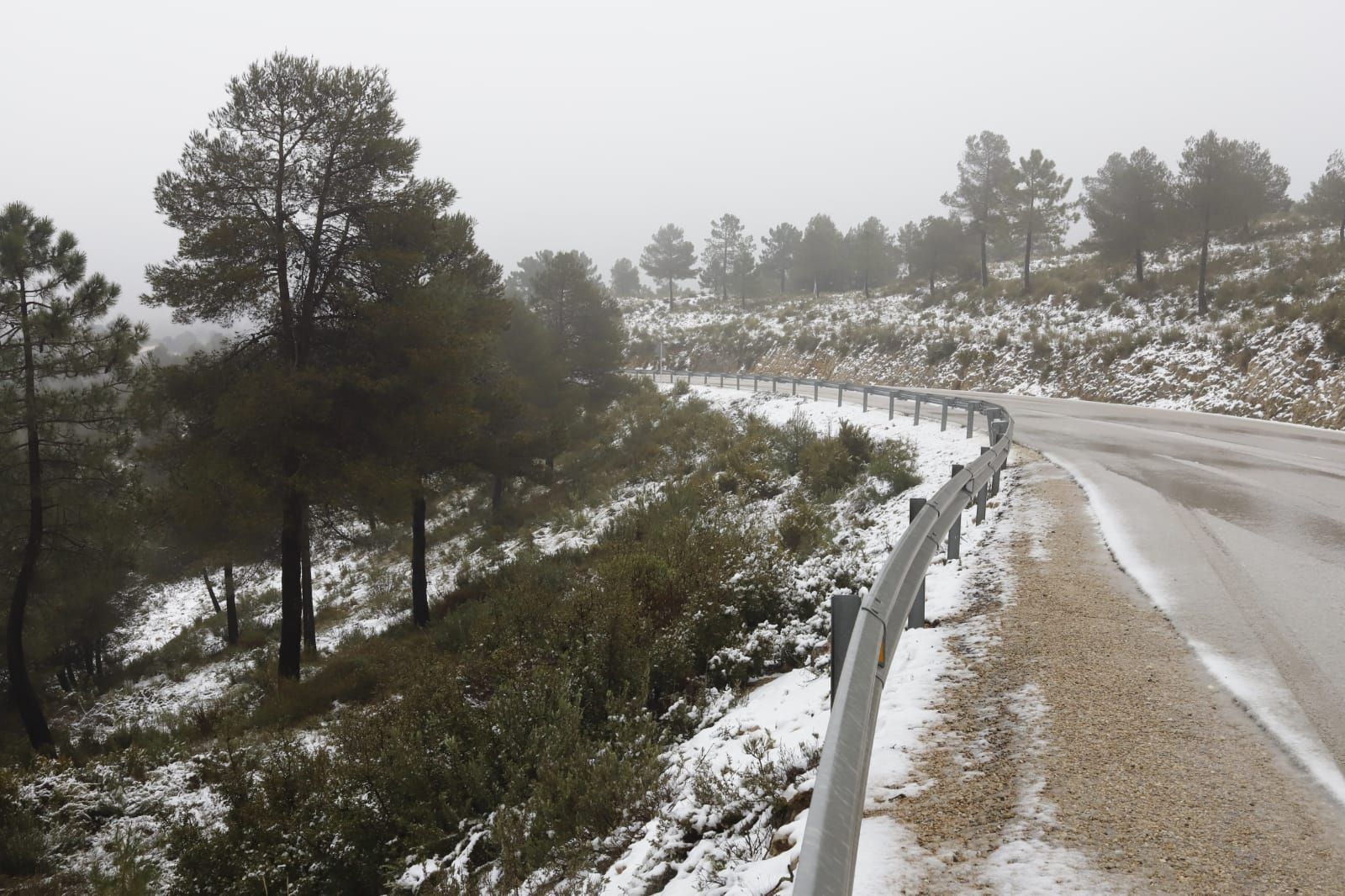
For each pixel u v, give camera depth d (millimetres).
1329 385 22906
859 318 58312
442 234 18391
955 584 7785
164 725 17797
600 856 4840
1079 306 42656
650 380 48531
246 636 27953
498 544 27625
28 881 9484
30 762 14242
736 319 71000
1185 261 42969
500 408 21516
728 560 9977
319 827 6688
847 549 11594
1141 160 40125
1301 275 33219
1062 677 5238
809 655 7371
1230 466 14828
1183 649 5715
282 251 16141
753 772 4684
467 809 6566
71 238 17938
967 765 4148
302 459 16250
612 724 6965
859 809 2479
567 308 37344
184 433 16859
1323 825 3430
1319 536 9234
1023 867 3201
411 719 8148
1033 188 48094
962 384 40562
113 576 26781
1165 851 3268
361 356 16875
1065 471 14680
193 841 7234
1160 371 30797
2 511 19031
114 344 18484
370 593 28219
